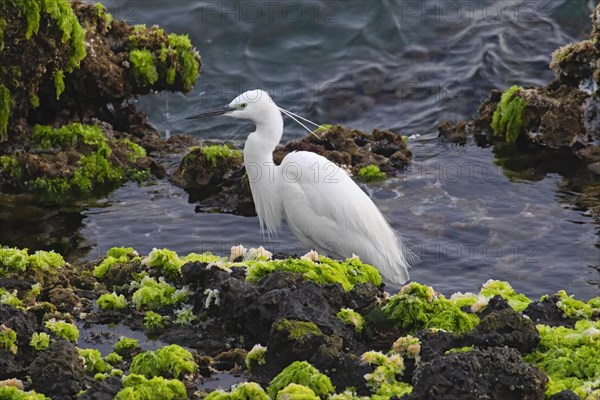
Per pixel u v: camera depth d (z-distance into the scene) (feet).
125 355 30.73
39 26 50.37
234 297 31.81
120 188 51.80
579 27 70.33
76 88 55.26
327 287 32.30
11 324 29.73
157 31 57.98
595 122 57.98
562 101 57.47
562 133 56.75
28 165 50.80
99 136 53.36
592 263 44.55
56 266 36.06
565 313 32.09
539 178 53.52
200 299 33.55
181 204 50.11
